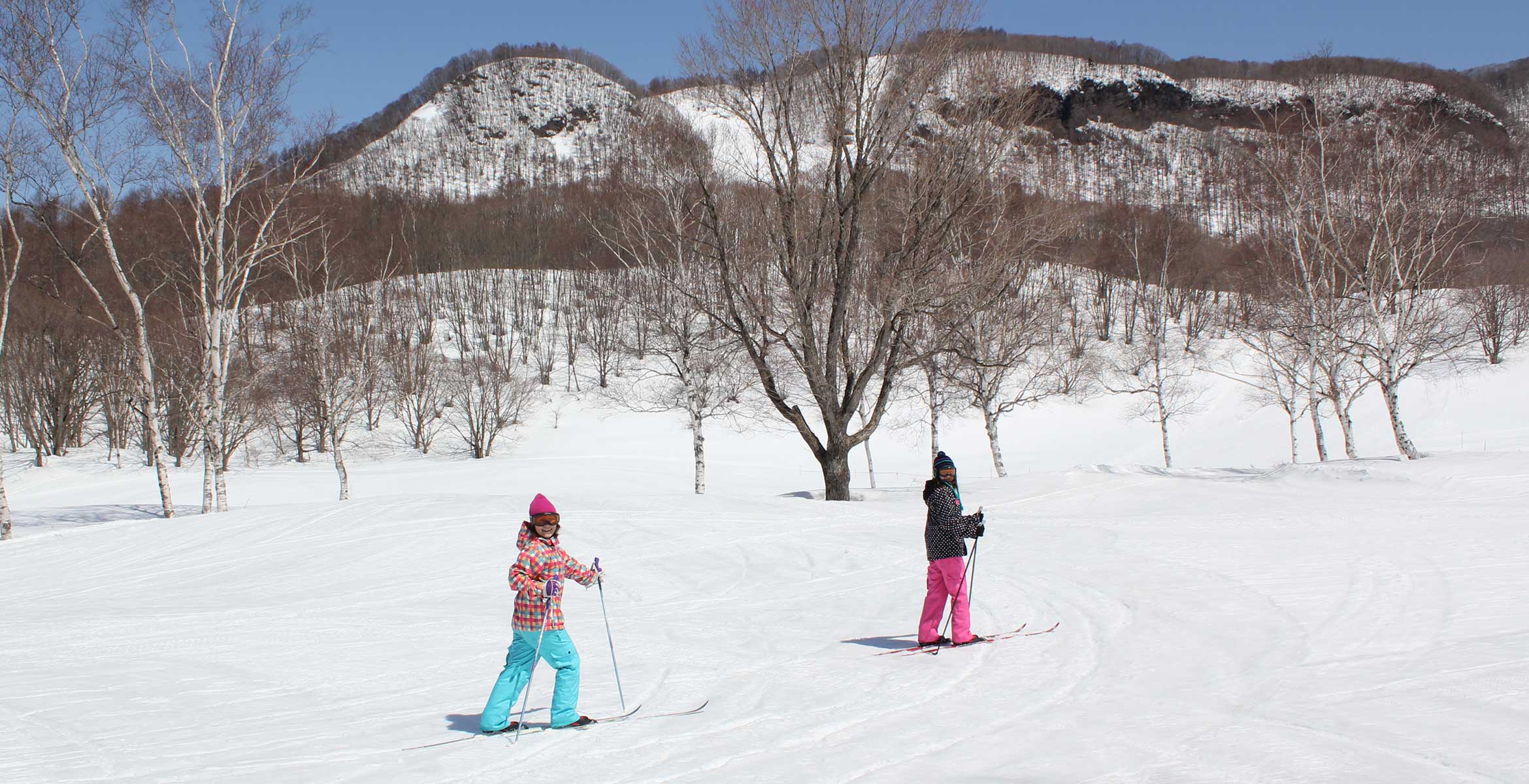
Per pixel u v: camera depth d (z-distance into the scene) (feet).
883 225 80.89
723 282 82.17
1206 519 53.06
